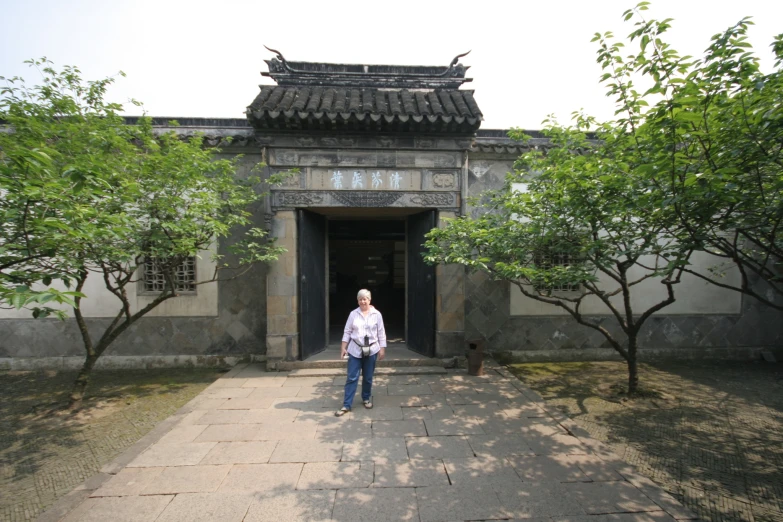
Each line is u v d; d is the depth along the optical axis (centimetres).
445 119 560
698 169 261
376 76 683
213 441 361
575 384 539
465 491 283
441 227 597
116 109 461
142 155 444
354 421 407
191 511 261
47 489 297
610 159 373
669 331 688
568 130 445
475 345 581
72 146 399
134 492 282
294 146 581
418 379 547
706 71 261
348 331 439
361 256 1017
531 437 371
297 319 595
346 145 586
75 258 346
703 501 275
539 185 466
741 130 245
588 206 365
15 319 626
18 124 408
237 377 553
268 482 294
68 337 629
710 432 387
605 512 259
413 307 655
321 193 587
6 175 223
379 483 293
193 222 445
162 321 633
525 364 648
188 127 639
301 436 371
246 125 654
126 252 395
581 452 342
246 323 641
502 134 677
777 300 691
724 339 691
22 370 619
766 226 263
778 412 439
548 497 275
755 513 262
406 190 596
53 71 435
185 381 558
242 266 639
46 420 421
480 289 663
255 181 573
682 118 243
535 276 418
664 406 454
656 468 320
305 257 603
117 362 624
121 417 430
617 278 484
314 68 691
